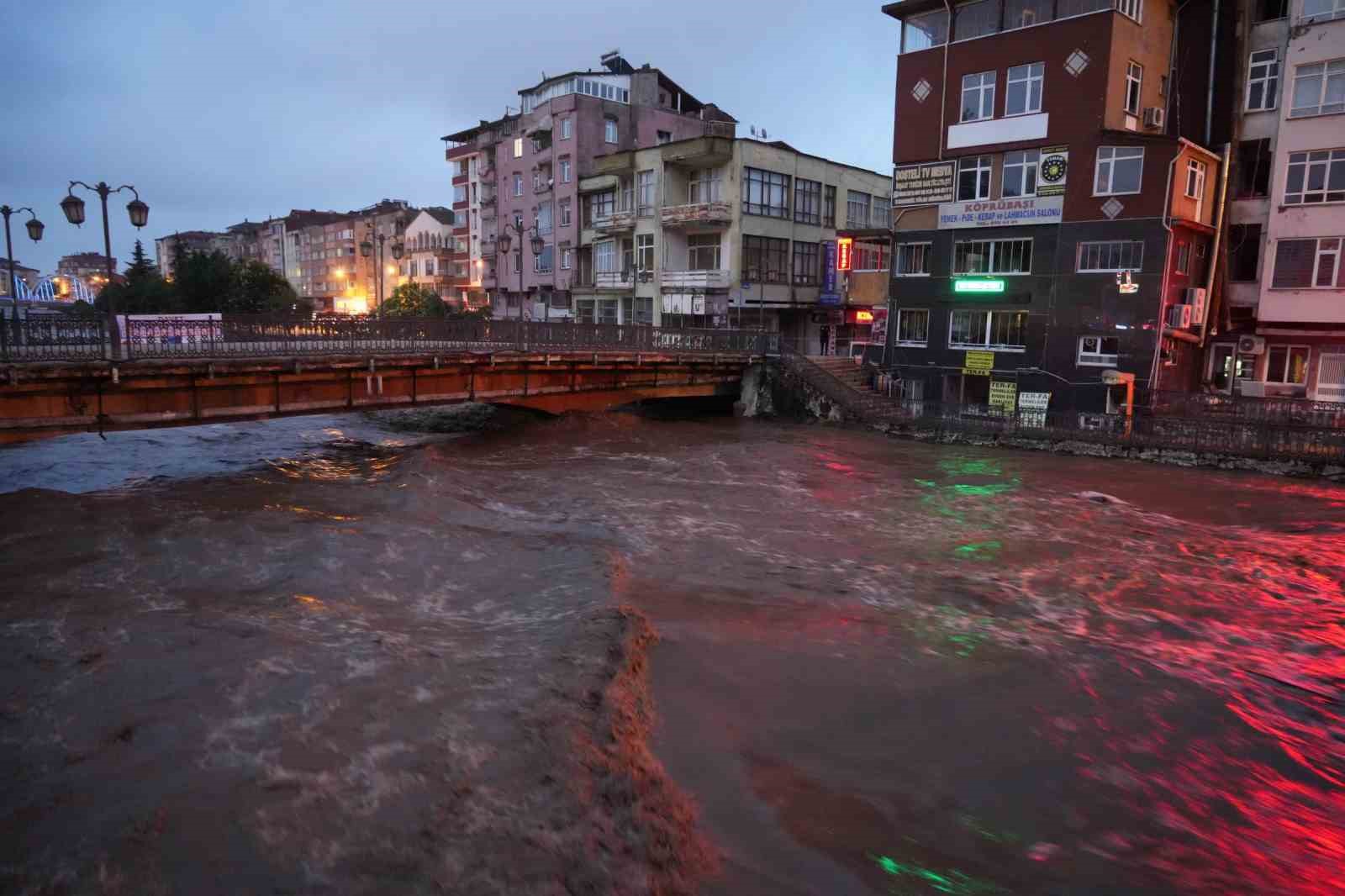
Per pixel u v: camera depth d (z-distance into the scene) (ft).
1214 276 86.43
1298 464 67.41
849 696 26.55
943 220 96.07
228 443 79.56
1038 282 88.48
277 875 16.24
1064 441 79.05
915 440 87.51
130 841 17.26
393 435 89.56
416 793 19.17
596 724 22.76
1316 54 78.38
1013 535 49.39
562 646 28.48
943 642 31.76
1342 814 21.31
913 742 23.81
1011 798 21.17
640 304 141.49
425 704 23.80
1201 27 88.43
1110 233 83.10
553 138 159.43
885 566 42.27
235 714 22.97
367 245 148.97
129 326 54.44
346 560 38.45
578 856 17.07
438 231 246.68
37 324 50.37
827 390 98.17
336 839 17.40
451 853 16.97
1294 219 80.53
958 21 93.30
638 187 138.92
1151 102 88.48
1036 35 86.53
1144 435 75.20
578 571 38.29
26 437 50.98
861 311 126.41
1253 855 19.31
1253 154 85.51
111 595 32.91
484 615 32.48
